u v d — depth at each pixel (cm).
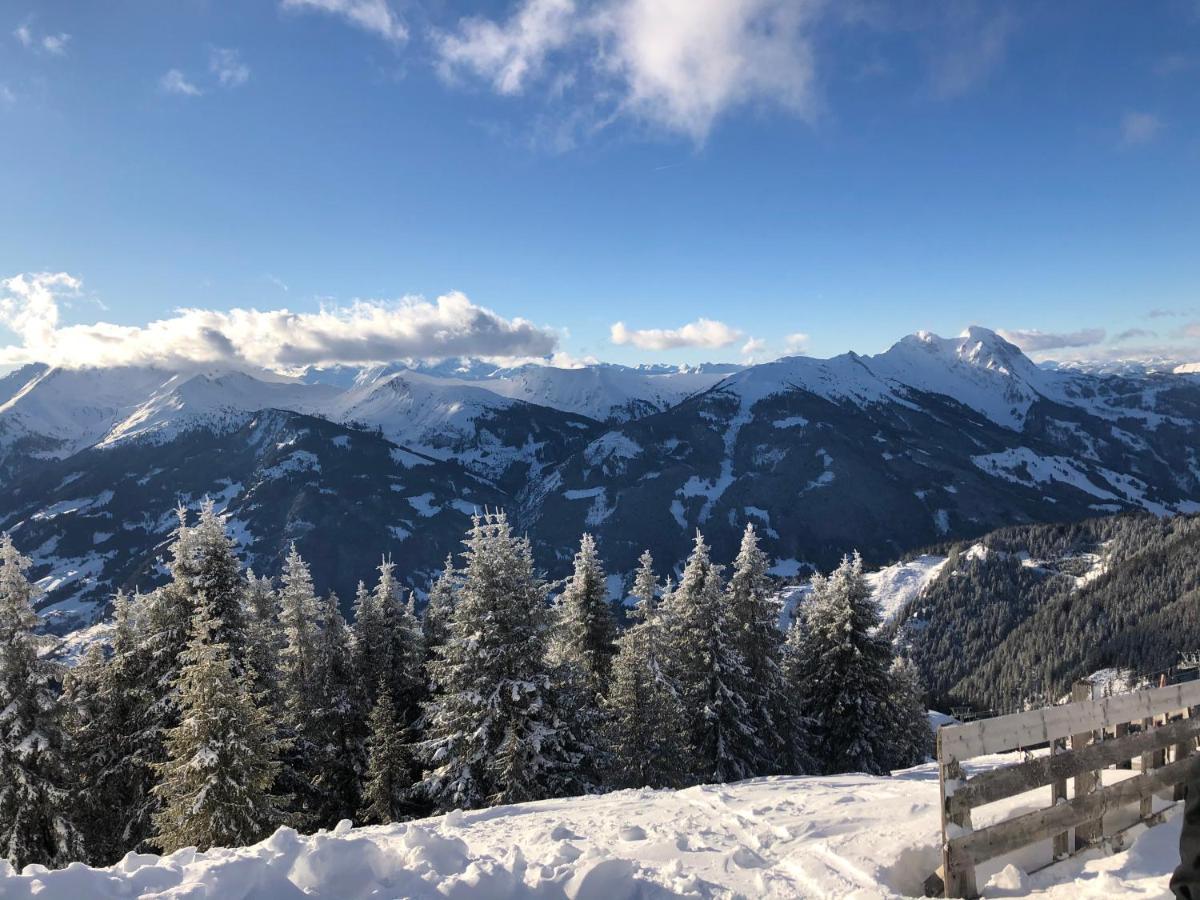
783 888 549
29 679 1962
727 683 2677
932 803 714
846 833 649
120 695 2348
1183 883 239
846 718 2872
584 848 696
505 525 2222
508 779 2006
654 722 2305
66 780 2052
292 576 2870
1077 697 593
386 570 3039
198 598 2222
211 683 1733
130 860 607
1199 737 668
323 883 531
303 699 2733
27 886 485
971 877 498
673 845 665
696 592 2745
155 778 2230
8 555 1972
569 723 2178
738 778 2578
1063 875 531
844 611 2842
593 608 2945
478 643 2120
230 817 1683
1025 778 536
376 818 2512
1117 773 697
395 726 2534
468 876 540
